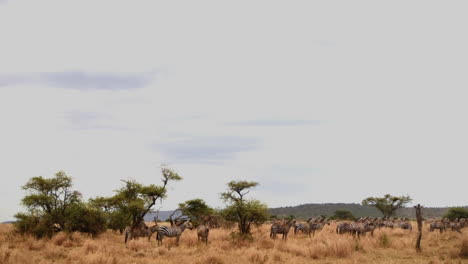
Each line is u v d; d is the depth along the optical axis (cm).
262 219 2681
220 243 2095
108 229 3416
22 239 2180
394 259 1636
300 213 15812
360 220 3491
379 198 6800
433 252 1844
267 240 2236
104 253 1546
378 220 3653
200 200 4225
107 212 3069
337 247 1744
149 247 1928
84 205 2841
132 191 3084
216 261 1469
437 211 10638
